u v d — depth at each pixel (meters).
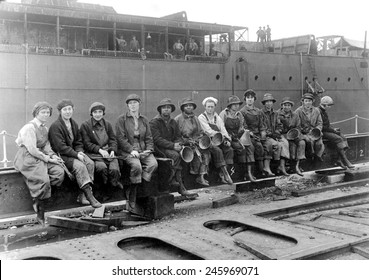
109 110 13.95
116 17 13.68
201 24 15.65
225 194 9.62
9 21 12.98
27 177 6.14
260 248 5.27
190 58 15.48
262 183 9.75
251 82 17.19
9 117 12.34
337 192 8.93
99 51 13.61
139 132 7.28
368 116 21.56
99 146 6.88
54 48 12.91
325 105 10.13
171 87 15.11
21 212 6.38
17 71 12.34
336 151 10.35
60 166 6.34
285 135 9.45
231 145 8.65
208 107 8.29
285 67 18.20
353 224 6.83
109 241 5.67
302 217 7.43
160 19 14.61
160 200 7.33
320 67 19.39
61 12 12.73
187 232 6.05
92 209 8.13
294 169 9.59
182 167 7.91
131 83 14.27
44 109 6.34
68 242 5.66
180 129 8.01
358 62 20.89
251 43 19.66
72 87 13.24
